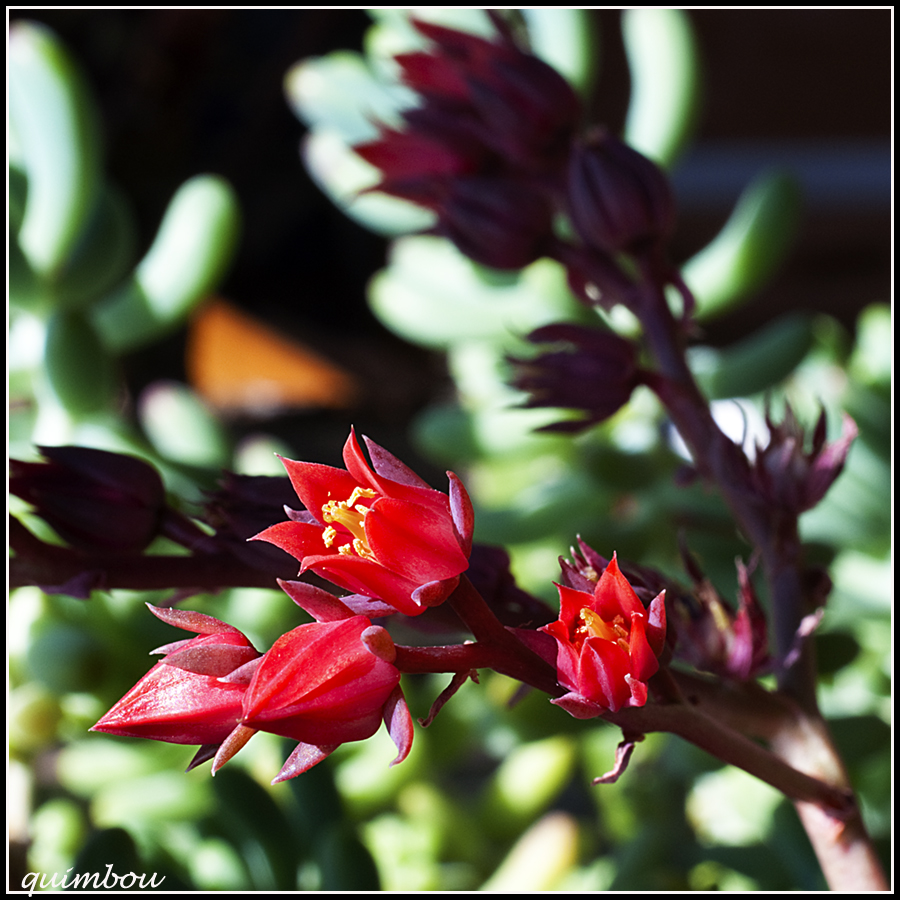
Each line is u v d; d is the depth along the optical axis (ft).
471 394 2.01
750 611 0.94
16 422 1.65
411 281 1.83
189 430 1.77
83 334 1.50
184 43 2.83
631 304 1.02
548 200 1.05
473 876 1.47
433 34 1.04
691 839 1.50
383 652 0.83
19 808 1.25
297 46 3.25
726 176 3.17
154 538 0.92
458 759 1.77
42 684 1.29
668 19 1.75
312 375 3.59
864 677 1.54
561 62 1.71
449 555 0.84
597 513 1.65
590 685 0.85
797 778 0.92
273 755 1.44
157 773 1.44
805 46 3.06
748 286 1.70
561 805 1.95
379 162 1.05
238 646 0.84
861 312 3.20
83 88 1.57
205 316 3.39
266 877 1.19
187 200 1.73
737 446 0.97
